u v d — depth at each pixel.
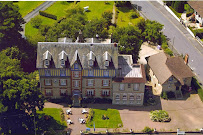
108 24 170.12
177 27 169.88
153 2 192.25
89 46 118.56
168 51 148.88
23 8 192.38
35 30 170.00
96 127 112.88
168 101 124.00
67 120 114.50
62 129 111.88
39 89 112.44
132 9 184.62
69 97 122.94
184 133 110.31
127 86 117.94
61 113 117.31
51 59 117.88
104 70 117.50
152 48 155.00
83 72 118.00
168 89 125.62
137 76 118.44
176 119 116.56
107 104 122.00
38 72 129.62
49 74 118.94
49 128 110.62
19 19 142.38
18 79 108.50
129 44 133.38
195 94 127.56
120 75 118.75
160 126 113.69
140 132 111.06
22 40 143.50
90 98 123.12
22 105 107.75
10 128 106.88
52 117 116.00
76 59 115.62
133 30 136.12
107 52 117.94
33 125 108.56
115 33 138.62
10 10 139.12
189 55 149.88
